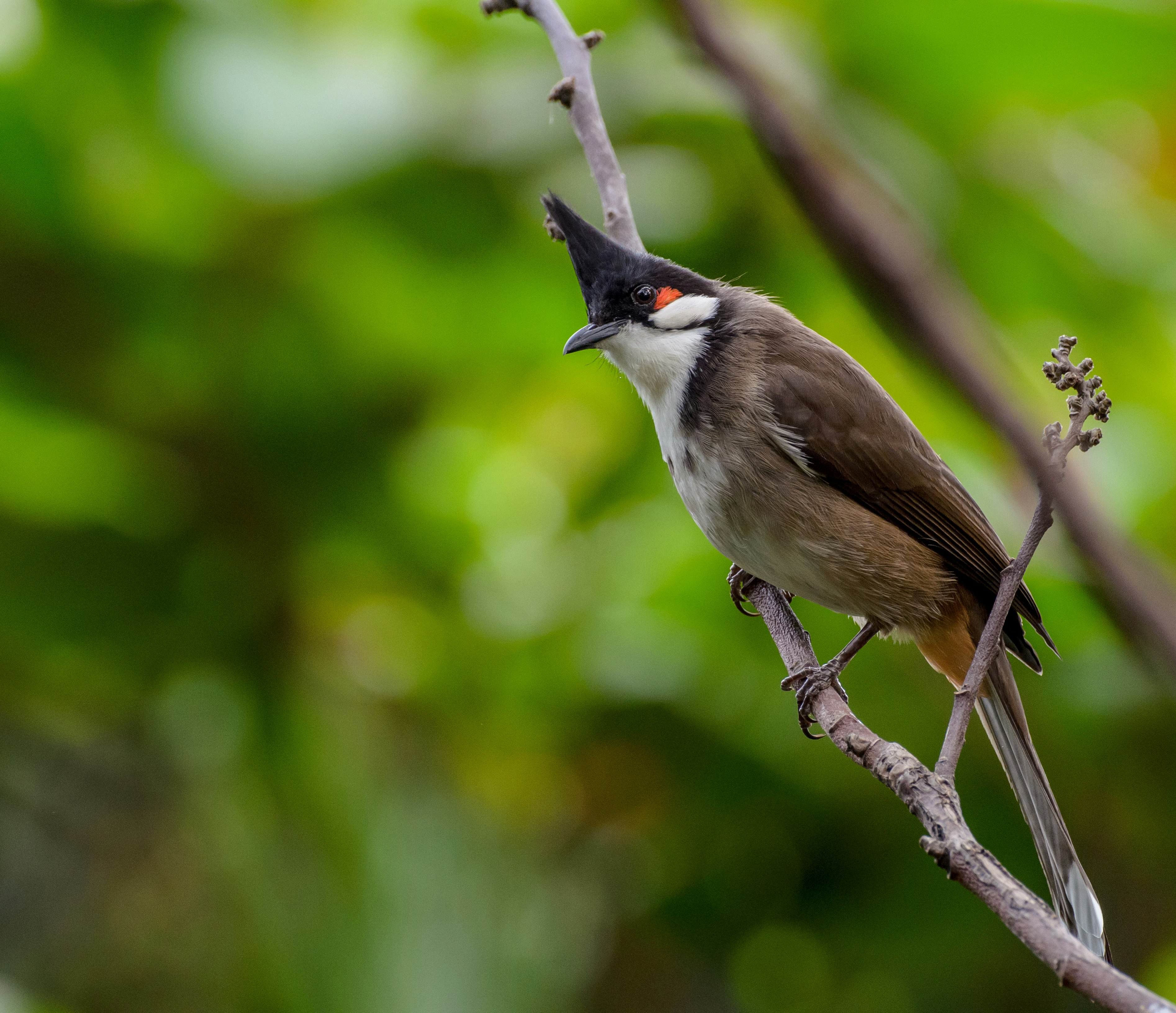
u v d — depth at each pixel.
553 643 9.26
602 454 10.47
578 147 8.48
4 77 8.39
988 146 8.59
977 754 9.15
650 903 9.59
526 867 8.74
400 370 9.70
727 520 6.99
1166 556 8.34
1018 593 7.01
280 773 8.98
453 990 7.97
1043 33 7.58
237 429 9.43
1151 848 9.30
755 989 9.77
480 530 9.91
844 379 7.07
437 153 8.21
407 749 9.24
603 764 9.43
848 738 4.69
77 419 9.23
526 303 9.61
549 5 6.74
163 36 8.15
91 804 10.01
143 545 9.35
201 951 9.52
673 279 7.11
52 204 8.86
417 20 8.68
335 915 8.23
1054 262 8.79
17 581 9.28
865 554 6.86
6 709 9.91
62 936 9.62
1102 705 8.65
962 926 9.29
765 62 6.26
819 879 9.45
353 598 9.80
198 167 8.20
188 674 9.66
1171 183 9.02
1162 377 9.12
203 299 9.27
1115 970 3.29
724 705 9.27
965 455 8.76
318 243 9.02
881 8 7.57
